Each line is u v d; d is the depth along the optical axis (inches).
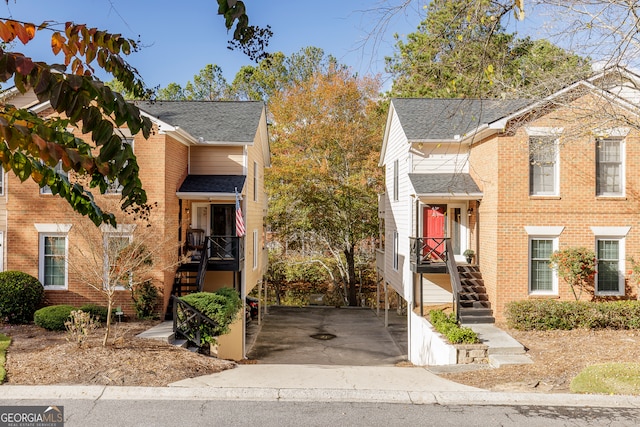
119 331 560.1
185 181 714.2
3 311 599.8
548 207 639.1
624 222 637.3
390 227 920.9
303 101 1236.5
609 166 642.2
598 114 445.4
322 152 1200.2
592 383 378.6
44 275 647.8
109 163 127.6
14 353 454.3
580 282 636.7
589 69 415.8
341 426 303.6
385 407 337.7
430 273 692.7
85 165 123.8
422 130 736.3
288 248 1229.1
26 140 114.6
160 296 626.2
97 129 119.0
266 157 1034.7
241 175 748.0
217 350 577.0
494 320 633.0
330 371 454.9
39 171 133.3
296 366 482.3
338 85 1225.4
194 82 1916.8
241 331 689.0
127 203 140.9
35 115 131.0
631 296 639.1
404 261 774.5
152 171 627.2
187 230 729.0
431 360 591.2
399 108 816.3
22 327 587.2
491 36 309.7
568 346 520.7
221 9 126.0
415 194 681.0
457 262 737.6
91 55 138.2
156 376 396.2
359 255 1270.9
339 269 1261.1
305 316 1047.0
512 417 320.2
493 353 509.0
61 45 133.6
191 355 477.4
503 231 638.5
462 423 309.7
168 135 643.5
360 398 353.1
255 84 1753.2
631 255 638.5
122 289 635.5
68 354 441.7
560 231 638.5
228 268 674.8
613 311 579.5
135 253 555.5
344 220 1157.1
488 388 390.9
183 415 316.8
